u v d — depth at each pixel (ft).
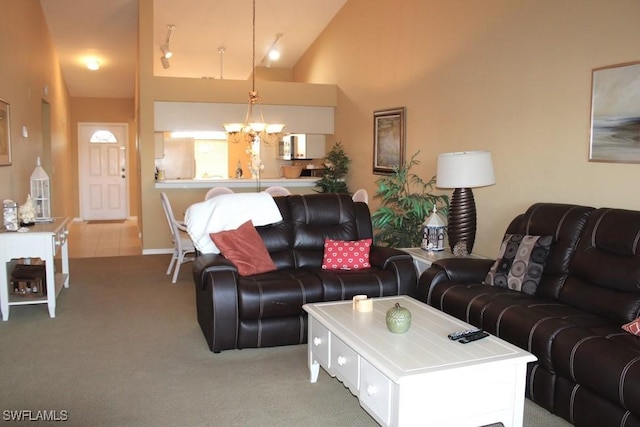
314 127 26.21
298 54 30.12
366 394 8.24
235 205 14.35
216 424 8.86
